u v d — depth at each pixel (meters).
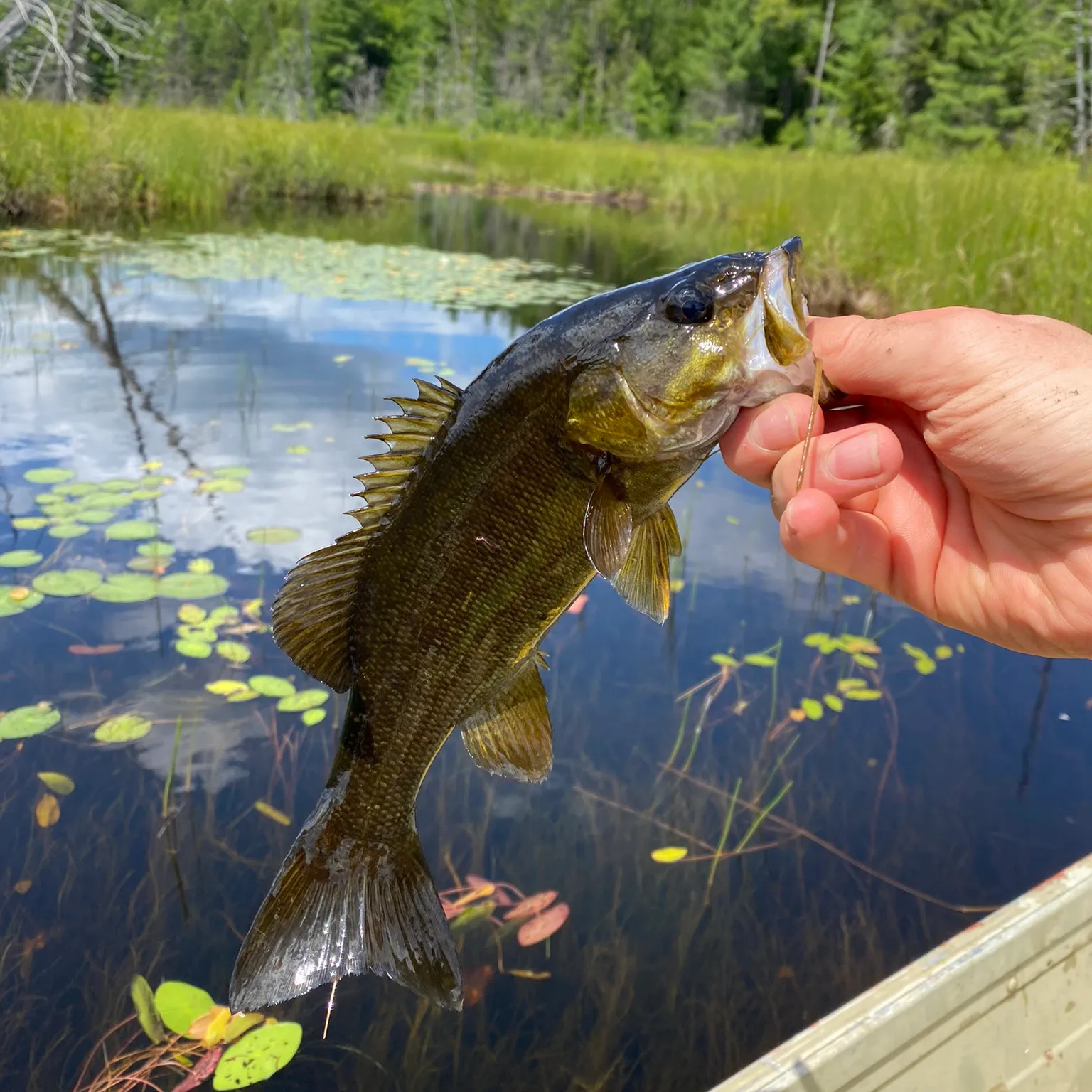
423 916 0.34
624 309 0.32
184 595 0.72
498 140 6.52
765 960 0.48
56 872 0.50
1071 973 0.42
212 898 0.49
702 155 5.11
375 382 1.26
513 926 0.50
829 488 0.31
